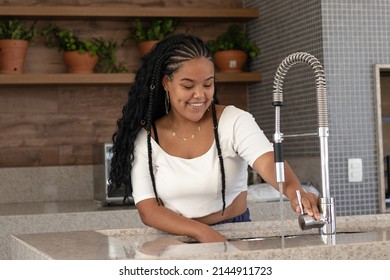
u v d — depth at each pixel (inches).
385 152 171.2
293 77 160.7
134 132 91.3
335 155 149.4
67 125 171.0
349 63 151.3
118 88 173.6
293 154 162.2
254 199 149.1
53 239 81.4
